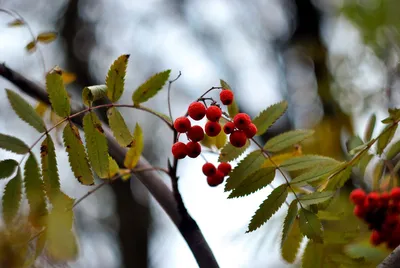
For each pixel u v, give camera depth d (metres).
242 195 0.83
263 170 0.83
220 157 0.85
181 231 0.86
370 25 1.48
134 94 0.83
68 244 0.80
